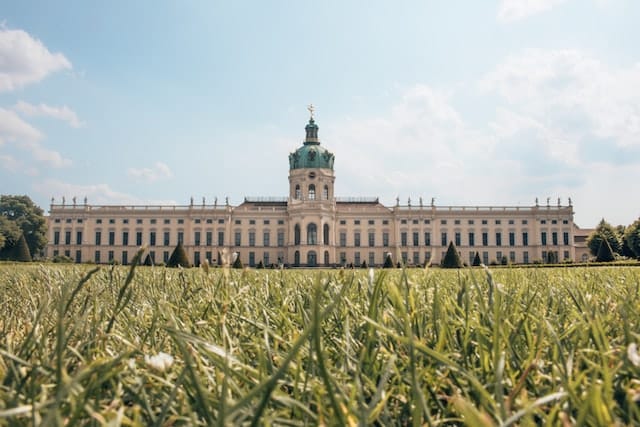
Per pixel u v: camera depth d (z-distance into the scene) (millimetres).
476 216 93500
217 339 2350
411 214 92875
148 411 1368
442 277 6191
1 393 1360
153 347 2324
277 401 1414
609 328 2471
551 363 1838
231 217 94000
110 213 92812
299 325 2984
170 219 93125
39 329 2508
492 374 1753
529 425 1050
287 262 92000
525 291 3885
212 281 4184
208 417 1242
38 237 87312
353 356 2061
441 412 1597
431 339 2254
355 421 1324
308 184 96562
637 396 1218
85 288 4348
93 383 1363
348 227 93562
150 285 5004
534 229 93000
